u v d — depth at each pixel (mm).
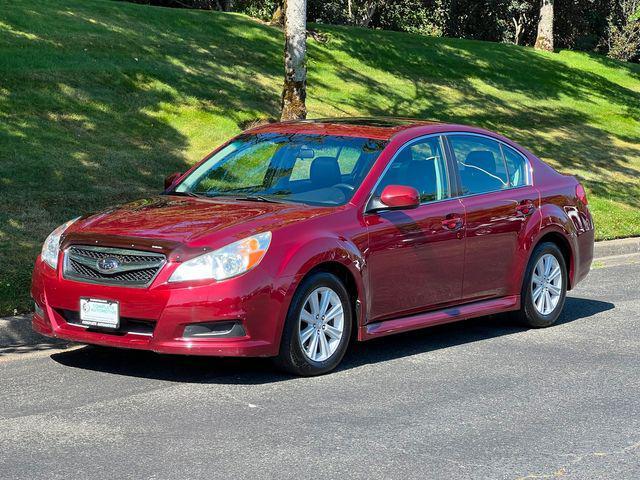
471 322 9516
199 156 15500
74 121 15375
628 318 9875
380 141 8148
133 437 5730
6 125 14430
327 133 8398
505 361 7938
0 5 19844
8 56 16984
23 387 6801
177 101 17562
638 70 35125
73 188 12781
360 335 7539
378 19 48031
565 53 34656
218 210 7383
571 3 52125
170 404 6430
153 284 6703
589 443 5871
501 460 5512
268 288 6828
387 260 7664
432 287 8094
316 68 23547
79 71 17266
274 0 36625
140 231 6961
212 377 7129
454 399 6766
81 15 20953
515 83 28188
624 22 58688
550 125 24969
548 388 7133
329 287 7262
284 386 6945
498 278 8766
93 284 6867
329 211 7438
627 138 25391
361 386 7031
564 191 9516
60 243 7172
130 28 21156
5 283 9180
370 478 5152
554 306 9367
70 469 5172
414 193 7523
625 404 6762
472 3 50094
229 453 5484
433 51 28438
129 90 17328
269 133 8648
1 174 12648
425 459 5484
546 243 9234
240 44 22719
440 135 8578
